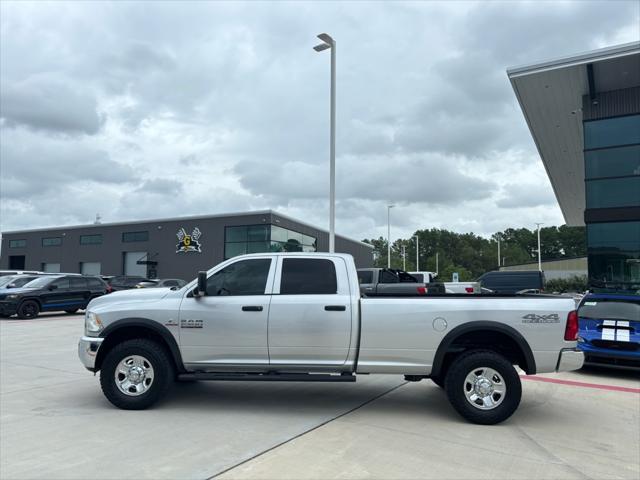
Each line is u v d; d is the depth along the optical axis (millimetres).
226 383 8227
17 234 55562
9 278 23156
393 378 8883
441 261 121875
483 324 6172
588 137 19828
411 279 16469
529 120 22641
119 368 6430
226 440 5195
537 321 6160
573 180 33406
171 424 5766
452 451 5047
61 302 20750
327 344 6332
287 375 6340
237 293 6594
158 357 6406
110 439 5180
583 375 9680
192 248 43875
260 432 5500
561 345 6133
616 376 9594
